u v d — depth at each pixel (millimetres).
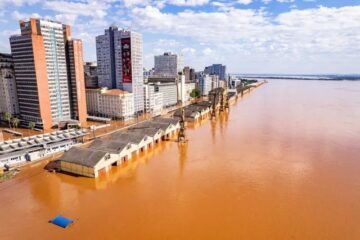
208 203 67312
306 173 86000
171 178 82875
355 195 71000
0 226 58094
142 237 54031
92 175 83125
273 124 161375
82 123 162625
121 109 172000
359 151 107562
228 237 54000
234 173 86625
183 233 55281
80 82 160625
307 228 56781
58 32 148750
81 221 59719
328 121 168000
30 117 149625
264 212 63062
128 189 75312
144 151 111062
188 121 174375
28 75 142875
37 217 61438
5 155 94062
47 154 104188
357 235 54438
